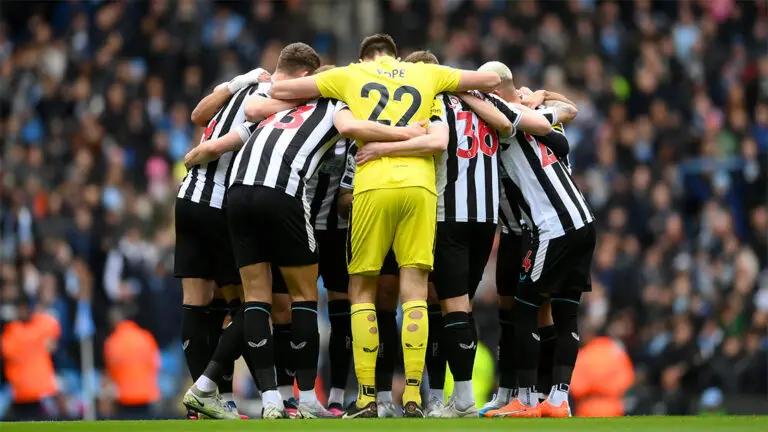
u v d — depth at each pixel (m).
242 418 25.20
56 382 42.81
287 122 24.12
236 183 23.75
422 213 23.22
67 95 57.44
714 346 44.81
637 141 57.62
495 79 24.38
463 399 24.03
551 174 25.22
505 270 26.58
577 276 25.31
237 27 63.31
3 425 20.50
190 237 25.27
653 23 65.69
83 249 47.22
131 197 49.47
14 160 52.12
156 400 42.91
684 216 55.25
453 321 24.00
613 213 51.34
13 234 47.47
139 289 45.59
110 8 62.00
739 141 59.88
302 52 25.52
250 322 23.59
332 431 17.56
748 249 54.69
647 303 47.44
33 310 43.38
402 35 64.25
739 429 17.66
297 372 24.33
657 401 43.50
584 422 19.81
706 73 63.88
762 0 67.81
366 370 23.61
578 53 60.62
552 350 26.72
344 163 25.61
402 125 23.50
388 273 26.03
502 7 64.44
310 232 23.98
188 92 57.59
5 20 63.69
